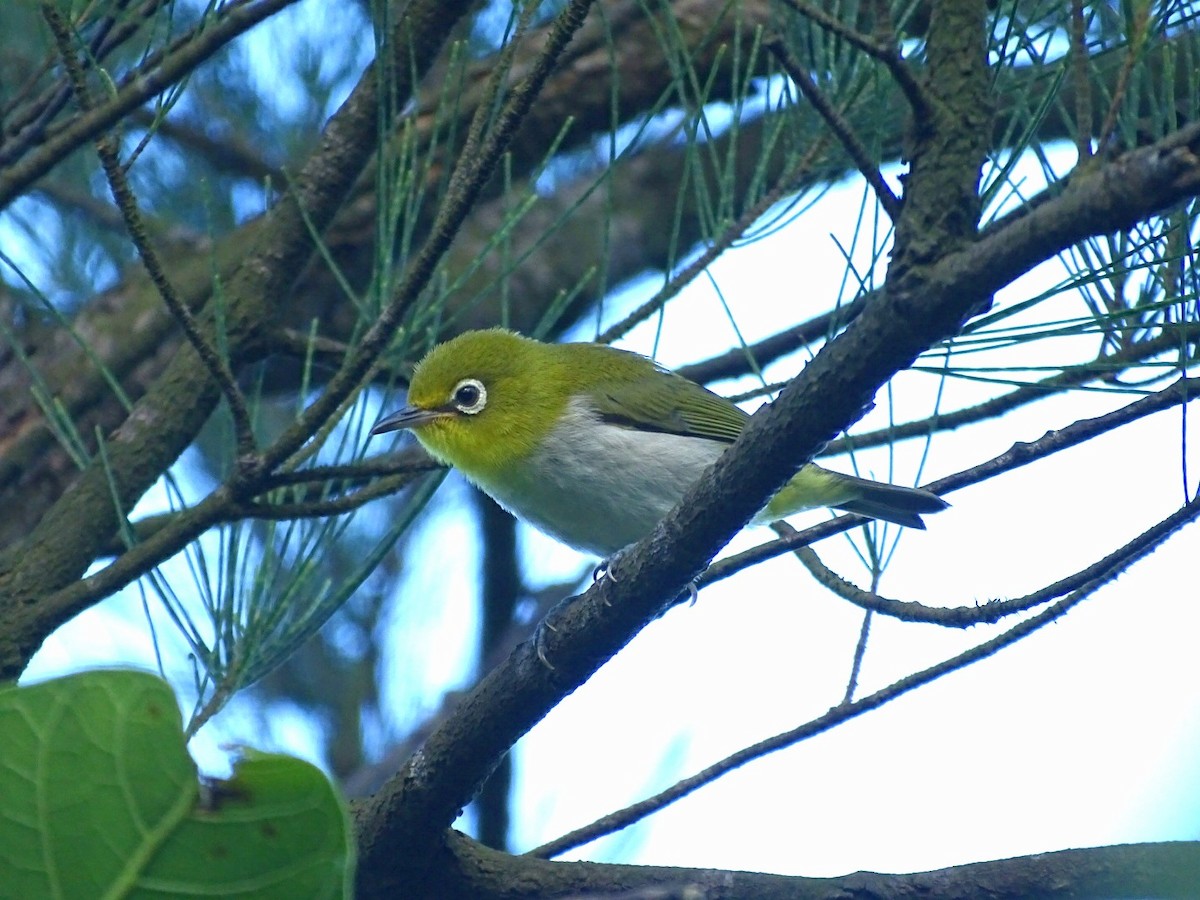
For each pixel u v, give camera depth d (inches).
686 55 371.2
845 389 248.2
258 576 335.0
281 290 389.1
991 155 279.3
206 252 498.0
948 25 238.7
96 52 342.3
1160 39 288.4
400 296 307.7
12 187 295.0
